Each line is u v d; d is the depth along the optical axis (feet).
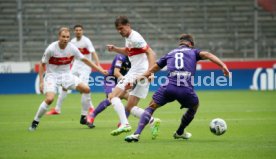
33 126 134.72
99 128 140.36
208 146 103.35
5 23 342.85
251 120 158.71
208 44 336.49
